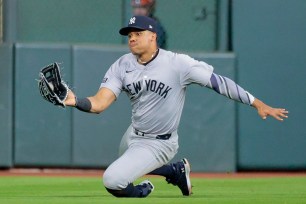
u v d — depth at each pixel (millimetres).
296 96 42188
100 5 41594
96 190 29812
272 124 42188
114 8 41688
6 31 40375
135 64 23703
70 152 40594
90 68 40375
